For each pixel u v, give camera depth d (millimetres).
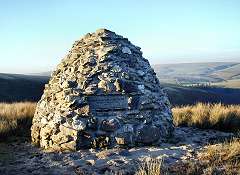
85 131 5043
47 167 4355
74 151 4965
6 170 4285
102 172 4105
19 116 7078
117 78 5418
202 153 4641
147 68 6023
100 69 5535
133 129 5117
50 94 5793
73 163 4430
